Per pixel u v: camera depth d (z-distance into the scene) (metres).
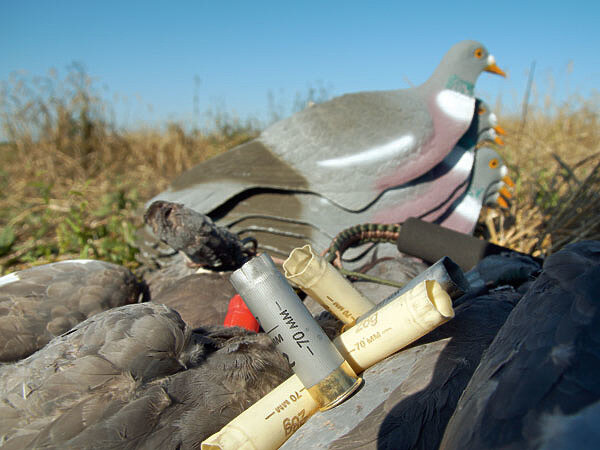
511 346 0.16
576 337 0.14
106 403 0.19
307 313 0.20
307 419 0.20
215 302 0.34
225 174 0.49
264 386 0.22
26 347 0.28
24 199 0.86
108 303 0.31
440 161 0.46
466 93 0.47
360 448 0.19
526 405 0.13
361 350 0.21
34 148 1.12
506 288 0.31
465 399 0.16
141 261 0.54
